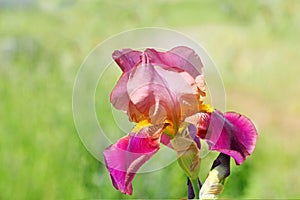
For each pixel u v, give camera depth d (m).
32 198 6.64
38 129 7.37
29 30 15.30
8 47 11.88
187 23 15.28
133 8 13.84
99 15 13.33
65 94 8.64
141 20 13.04
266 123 10.60
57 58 10.76
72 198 6.39
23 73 9.35
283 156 8.40
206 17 15.76
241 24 14.94
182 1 16.17
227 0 15.56
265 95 11.73
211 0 16.36
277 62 12.87
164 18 14.44
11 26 15.80
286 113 10.98
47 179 6.67
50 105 8.07
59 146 6.89
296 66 12.63
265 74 12.40
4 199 6.73
